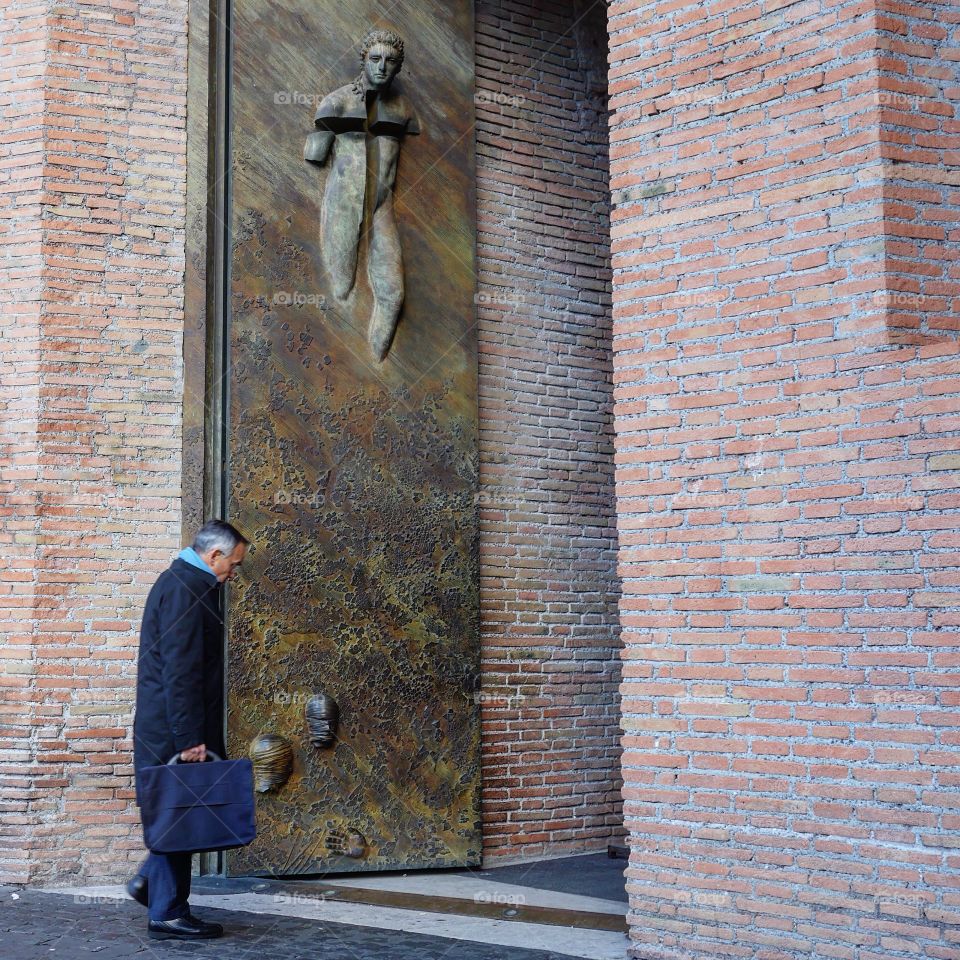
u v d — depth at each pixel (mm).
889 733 5297
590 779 9203
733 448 5887
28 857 7414
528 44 9578
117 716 7707
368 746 8164
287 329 8219
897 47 5637
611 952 6082
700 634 5914
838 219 5645
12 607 7621
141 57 8180
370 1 8680
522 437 9188
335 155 8461
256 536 7988
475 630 8664
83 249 7930
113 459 7871
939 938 5062
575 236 9680
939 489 5254
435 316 8719
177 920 6059
